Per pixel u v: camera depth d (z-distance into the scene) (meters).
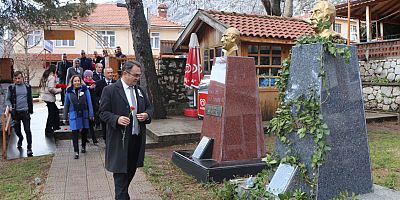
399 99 13.36
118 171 4.09
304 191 3.94
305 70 4.09
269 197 3.93
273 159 4.40
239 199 4.28
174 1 17.25
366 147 4.22
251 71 6.18
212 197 4.80
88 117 7.59
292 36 10.38
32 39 29.28
